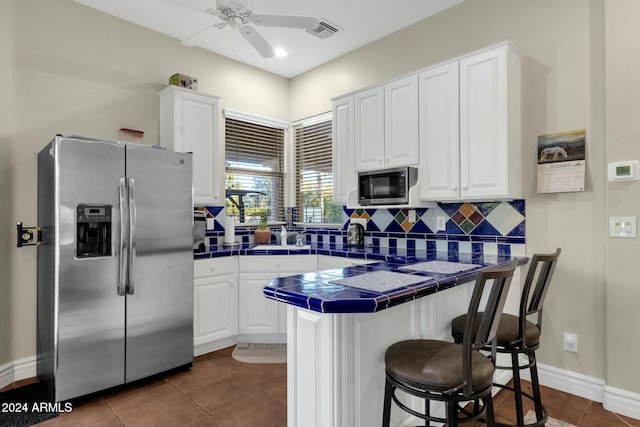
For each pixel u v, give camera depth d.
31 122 2.67
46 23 2.75
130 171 2.44
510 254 2.65
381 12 3.05
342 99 3.40
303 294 1.41
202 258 3.01
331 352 1.42
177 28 3.30
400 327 1.72
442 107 2.70
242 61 3.97
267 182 4.27
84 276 2.26
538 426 1.82
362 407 1.53
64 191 2.19
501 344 1.78
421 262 2.37
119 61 3.12
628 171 2.10
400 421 1.76
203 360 2.93
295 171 4.41
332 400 1.42
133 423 2.06
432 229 3.11
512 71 2.44
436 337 1.90
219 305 3.12
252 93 4.07
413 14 3.08
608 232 2.20
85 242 2.30
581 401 2.29
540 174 2.49
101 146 2.32
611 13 2.18
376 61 3.52
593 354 2.31
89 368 2.28
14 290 2.58
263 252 3.28
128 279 2.42
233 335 3.24
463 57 2.58
